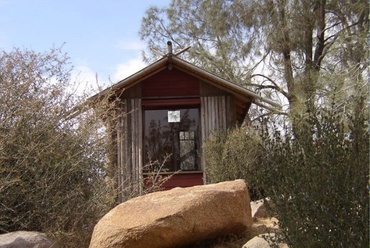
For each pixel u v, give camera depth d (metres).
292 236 4.42
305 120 5.00
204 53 20.58
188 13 22.56
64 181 6.84
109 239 5.93
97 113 7.61
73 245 6.52
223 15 18.94
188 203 6.20
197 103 12.94
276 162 4.83
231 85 12.70
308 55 17.11
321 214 4.23
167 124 13.12
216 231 6.41
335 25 17.30
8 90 6.77
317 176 4.29
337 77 12.57
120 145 12.52
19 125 6.65
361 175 4.18
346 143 4.37
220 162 11.27
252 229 6.97
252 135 10.93
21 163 6.40
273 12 17.45
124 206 6.31
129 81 12.67
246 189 6.89
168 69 13.04
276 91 18.30
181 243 6.19
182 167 12.88
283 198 4.58
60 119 7.19
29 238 5.58
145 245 5.90
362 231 4.09
